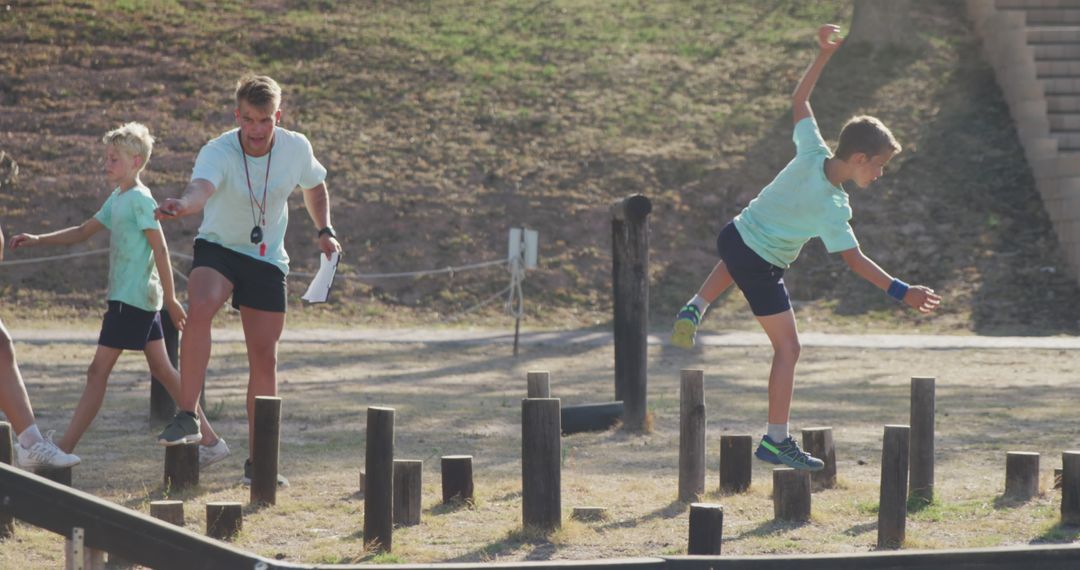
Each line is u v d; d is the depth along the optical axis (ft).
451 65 332.39
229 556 51.80
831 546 72.18
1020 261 260.42
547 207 278.05
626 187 284.41
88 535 51.06
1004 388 157.99
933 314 243.60
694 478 84.53
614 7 373.61
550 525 72.79
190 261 257.55
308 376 166.09
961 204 277.44
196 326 78.02
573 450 108.47
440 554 69.56
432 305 250.78
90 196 270.26
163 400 114.01
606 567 53.11
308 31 343.26
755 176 288.10
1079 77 296.51
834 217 68.44
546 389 102.78
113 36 331.36
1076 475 76.84
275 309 82.79
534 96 320.09
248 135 78.89
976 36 335.26
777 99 318.24
